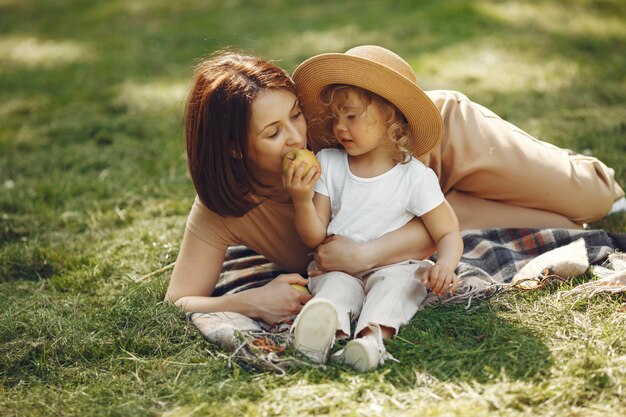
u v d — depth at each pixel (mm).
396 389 2314
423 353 2506
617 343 2465
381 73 2635
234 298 2857
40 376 2646
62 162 5188
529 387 2254
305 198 2746
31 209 4410
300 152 2742
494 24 7988
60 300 3279
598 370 2273
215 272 3072
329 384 2354
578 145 4594
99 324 2912
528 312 2730
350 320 2734
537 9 8477
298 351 2516
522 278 2967
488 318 2693
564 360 2391
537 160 3314
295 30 8539
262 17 9383
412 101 2684
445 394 2281
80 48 8914
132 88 7043
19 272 3674
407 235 2797
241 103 2705
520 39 7387
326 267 2822
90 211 4328
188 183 4664
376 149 2814
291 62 7211
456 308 2801
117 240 3910
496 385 2275
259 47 7926
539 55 6879
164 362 2609
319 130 2939
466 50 7164
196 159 2855
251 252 3518
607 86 5816
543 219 3396
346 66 2672
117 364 2637
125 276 3477
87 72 7770
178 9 10328
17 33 10055
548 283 2924
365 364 2418
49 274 3676
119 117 6188
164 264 3582
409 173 2793
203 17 9758
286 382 2393
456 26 7988
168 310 2885
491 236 3320
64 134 5809
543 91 5836
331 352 2570
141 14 10320
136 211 4305
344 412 2203
